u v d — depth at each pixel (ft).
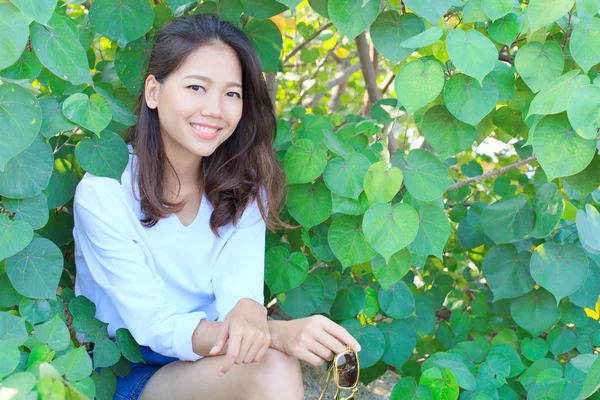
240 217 5.92
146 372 5.63
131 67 6.26
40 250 5.06
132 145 5.76
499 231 6.39
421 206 5.90
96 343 5.38
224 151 5.90
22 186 4.95
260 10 6.11
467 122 5.55
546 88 5.12
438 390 5.61
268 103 5.90
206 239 5.83
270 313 8.11
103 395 5.41
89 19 5.90
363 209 5.81
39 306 5.12
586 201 6.74
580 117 4.92
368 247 5.90
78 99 5.11
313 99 10.48
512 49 6.77
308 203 6.07
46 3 4.45
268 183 5.95
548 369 6.03
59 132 5.08
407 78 5.37
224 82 5.36
